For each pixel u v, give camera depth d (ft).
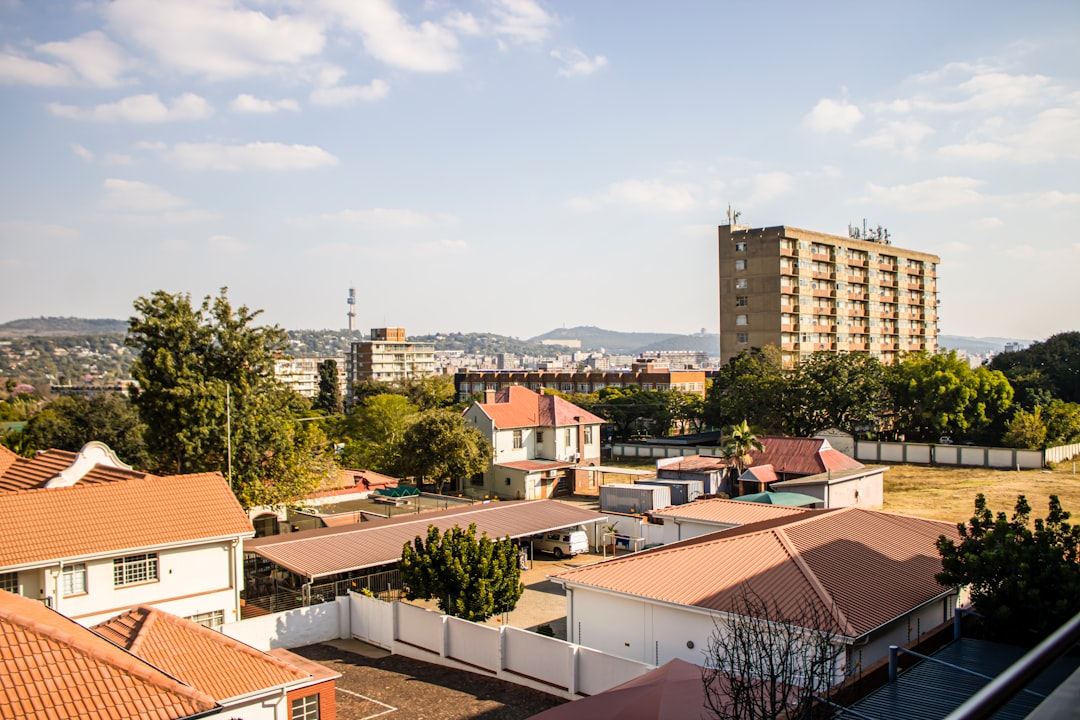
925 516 168.76
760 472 190.39
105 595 93.15
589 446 249.14
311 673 72.84
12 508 95.40
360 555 116.47
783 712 52.65
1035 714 11.74
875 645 72.64
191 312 156.66
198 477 110.83
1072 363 347.56
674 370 485.56
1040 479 210.38
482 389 550.36
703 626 76.43
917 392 276.00
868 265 427.33
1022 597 64.54
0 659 52.85
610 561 91.97
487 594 94.02
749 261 382.83
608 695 58.49
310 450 171.01
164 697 55.06
